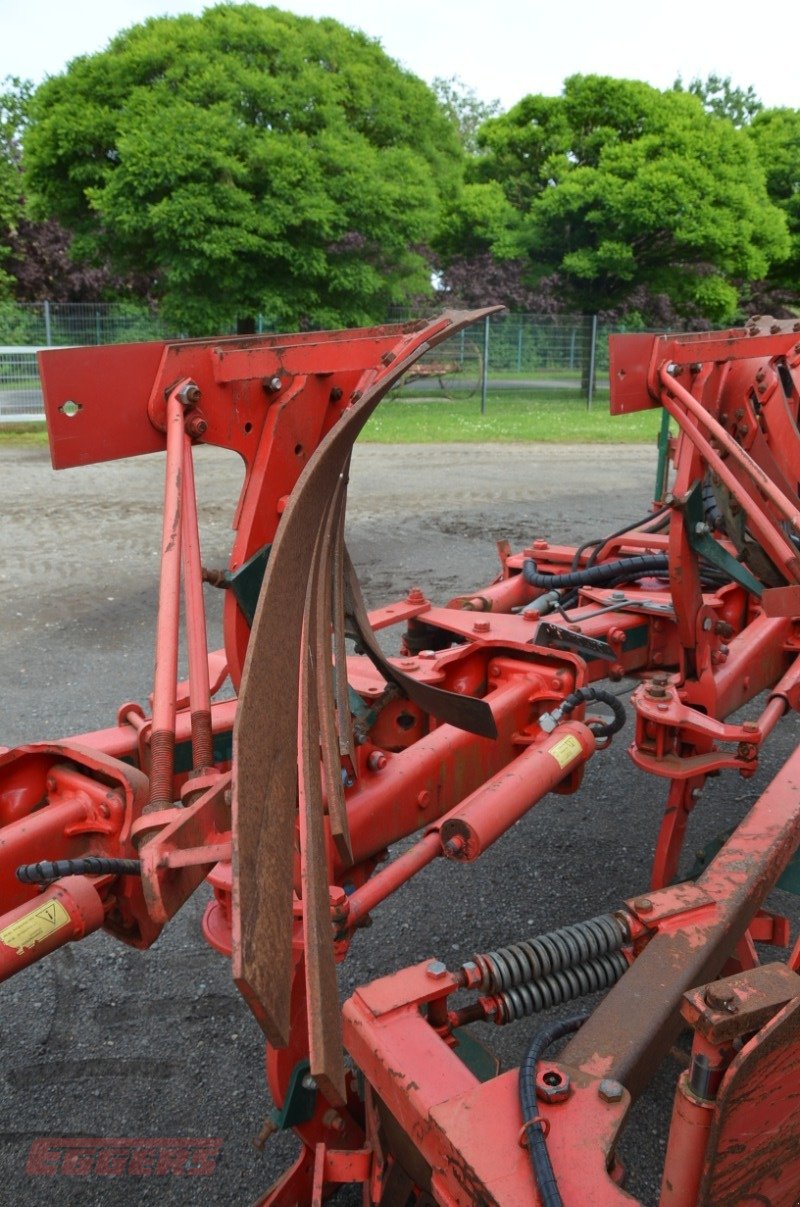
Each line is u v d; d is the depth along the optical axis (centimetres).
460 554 836
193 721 193
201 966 310
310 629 193
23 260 2603
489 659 307
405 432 1795
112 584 755
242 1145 238
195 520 215
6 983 301
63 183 1862
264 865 122
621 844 379
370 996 164
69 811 202
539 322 2467
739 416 367
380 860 237
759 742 279
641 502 1082
